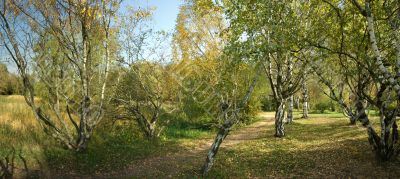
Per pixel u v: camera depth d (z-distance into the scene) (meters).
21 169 11.67
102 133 19.38
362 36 11.23
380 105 11.36
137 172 12.81
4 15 13.19
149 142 19.66
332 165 11.98
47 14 13.89
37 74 14.45
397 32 10.09
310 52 13.02
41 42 14.37
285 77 21.72
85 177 11.91
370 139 11.92
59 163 12.95
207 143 20.72
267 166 12.82
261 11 11.92
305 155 14.22
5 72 17.61
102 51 16.73
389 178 9.78
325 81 11.95
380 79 10.80
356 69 11.81
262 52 11.32
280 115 21.34
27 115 18.94
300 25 12.14
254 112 33.50
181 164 14.16
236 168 12.63
